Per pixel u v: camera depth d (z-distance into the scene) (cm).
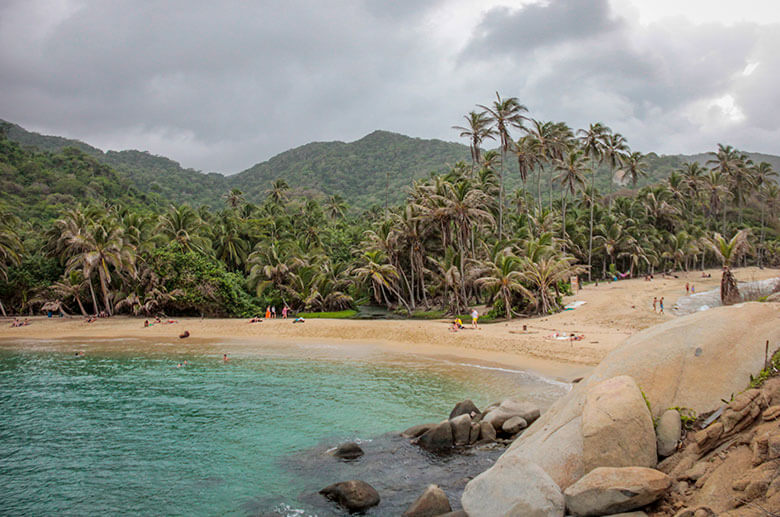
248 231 8338
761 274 9900
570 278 6881
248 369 3167
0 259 6141
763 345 1241
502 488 1096
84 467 1627
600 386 1227
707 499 905
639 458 1070
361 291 7506
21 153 14375
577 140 8769
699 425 1112
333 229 10450
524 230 7075
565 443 1166
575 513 997
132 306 5956
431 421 2014
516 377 2714
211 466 1616
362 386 2652
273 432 1938
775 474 851
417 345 3884
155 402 2409
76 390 2670
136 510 1334
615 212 11081
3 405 2378
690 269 11694
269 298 6681
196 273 5950
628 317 4481
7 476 1563
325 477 1502
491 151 9044
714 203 11631
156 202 15750
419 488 1392
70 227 5984
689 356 1267
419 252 6234
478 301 6538
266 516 1277
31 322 5525
